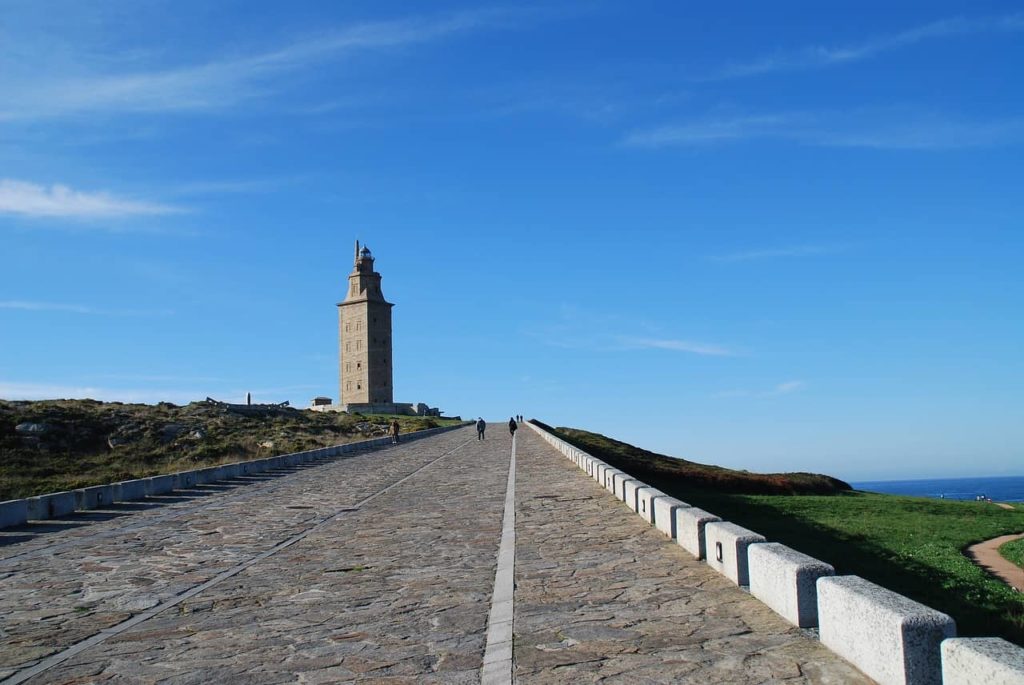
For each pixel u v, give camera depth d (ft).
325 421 264.11
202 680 22.04
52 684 22.11
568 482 76.48
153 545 48.03
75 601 32.89
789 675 19.93
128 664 23.76
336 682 21.35
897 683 17.98
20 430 176.24
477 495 69.00
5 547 48.67
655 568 33.94
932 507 113.29
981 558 71.26
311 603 30.89
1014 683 14.10
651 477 139.74
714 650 22.22
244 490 83.10
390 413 360.89
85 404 218.38
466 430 259.80
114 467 158.81
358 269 392.27
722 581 30.94
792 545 73.51
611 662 21.70
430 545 43.50
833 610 21.53
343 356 396.98
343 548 44.04
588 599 28.99
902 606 18.71
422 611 28.73
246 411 253.65
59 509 63.62
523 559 37.47
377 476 96.27
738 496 122.62
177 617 29.55
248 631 27.09
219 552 44.60
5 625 28.94
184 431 200.85
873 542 77.00
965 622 43.91
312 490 81.41
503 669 21.61
